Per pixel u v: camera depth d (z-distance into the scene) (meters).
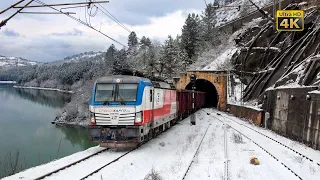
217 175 10.77
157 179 9.83
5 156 33.31
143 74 18.88
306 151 15.93
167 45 77.00
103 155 14.16
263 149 15.91
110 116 15.17
